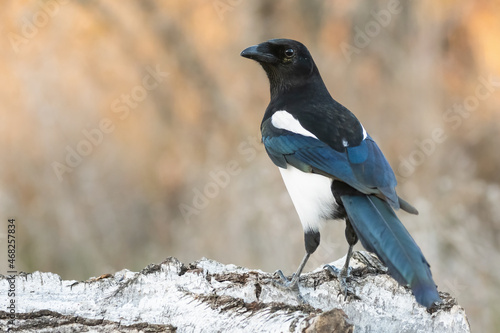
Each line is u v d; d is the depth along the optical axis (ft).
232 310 20.74
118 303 21.62
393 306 22.39
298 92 27.53
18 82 49.32
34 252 42.88
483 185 46.60
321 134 24.91
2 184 45.52
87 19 52.13
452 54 53.47
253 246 43.06
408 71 50.01
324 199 23.95
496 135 49.42
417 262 19.90
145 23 52.80
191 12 53.16
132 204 47.60
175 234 46.68
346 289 22.70
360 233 21.57
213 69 52.29
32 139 48.14
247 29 52.24
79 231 44.55
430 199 45.68
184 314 20.94
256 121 50.26
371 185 22.89
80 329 20.51
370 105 49.65
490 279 41.65
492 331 39.45
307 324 18.83
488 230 44.65
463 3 52.19
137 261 44.73
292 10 52.24
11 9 50.08
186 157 50.55
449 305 22.13
